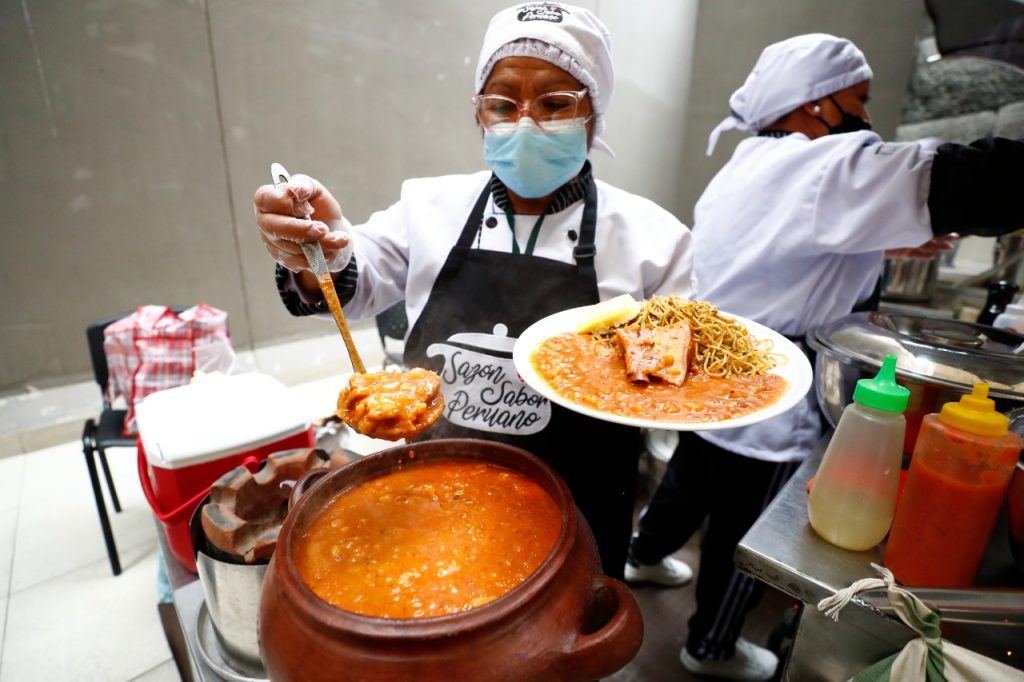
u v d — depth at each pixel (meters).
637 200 1.38
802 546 0.88
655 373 0.91
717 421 0.78
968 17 1.97
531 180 1.20
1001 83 3.12
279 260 1.03
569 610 0.57
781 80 1.73
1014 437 0.72
